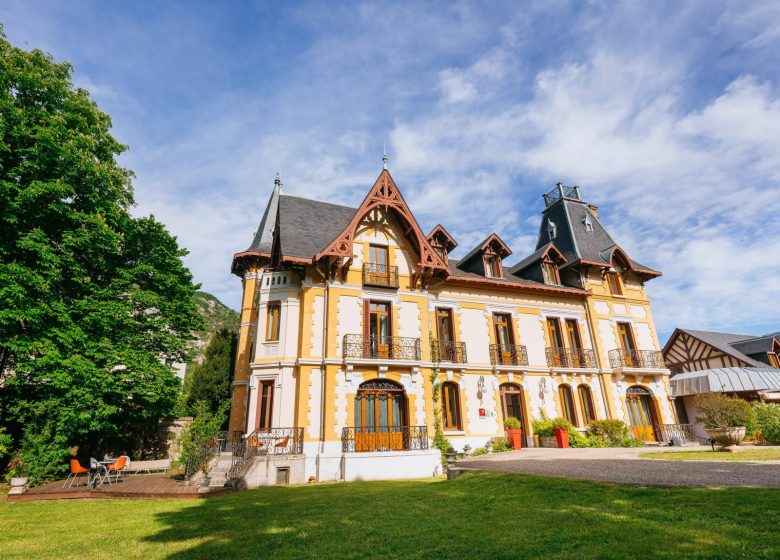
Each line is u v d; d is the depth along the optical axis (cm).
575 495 679
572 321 2117
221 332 2716
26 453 1238
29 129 1425
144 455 1905
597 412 1959
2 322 1217
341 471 1380
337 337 1549
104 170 1580
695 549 404
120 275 1680
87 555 545
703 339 3017
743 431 1176
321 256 1547
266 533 622
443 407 1712
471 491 842
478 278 1922
